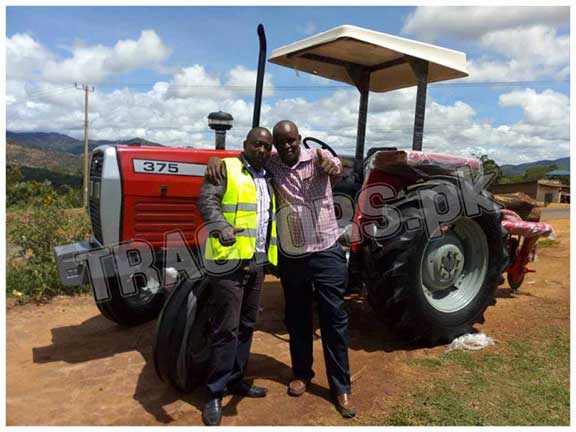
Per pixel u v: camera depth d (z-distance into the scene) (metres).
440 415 3.11
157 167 3.68
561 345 4.22
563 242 9.89
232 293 3.01
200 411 3.15
